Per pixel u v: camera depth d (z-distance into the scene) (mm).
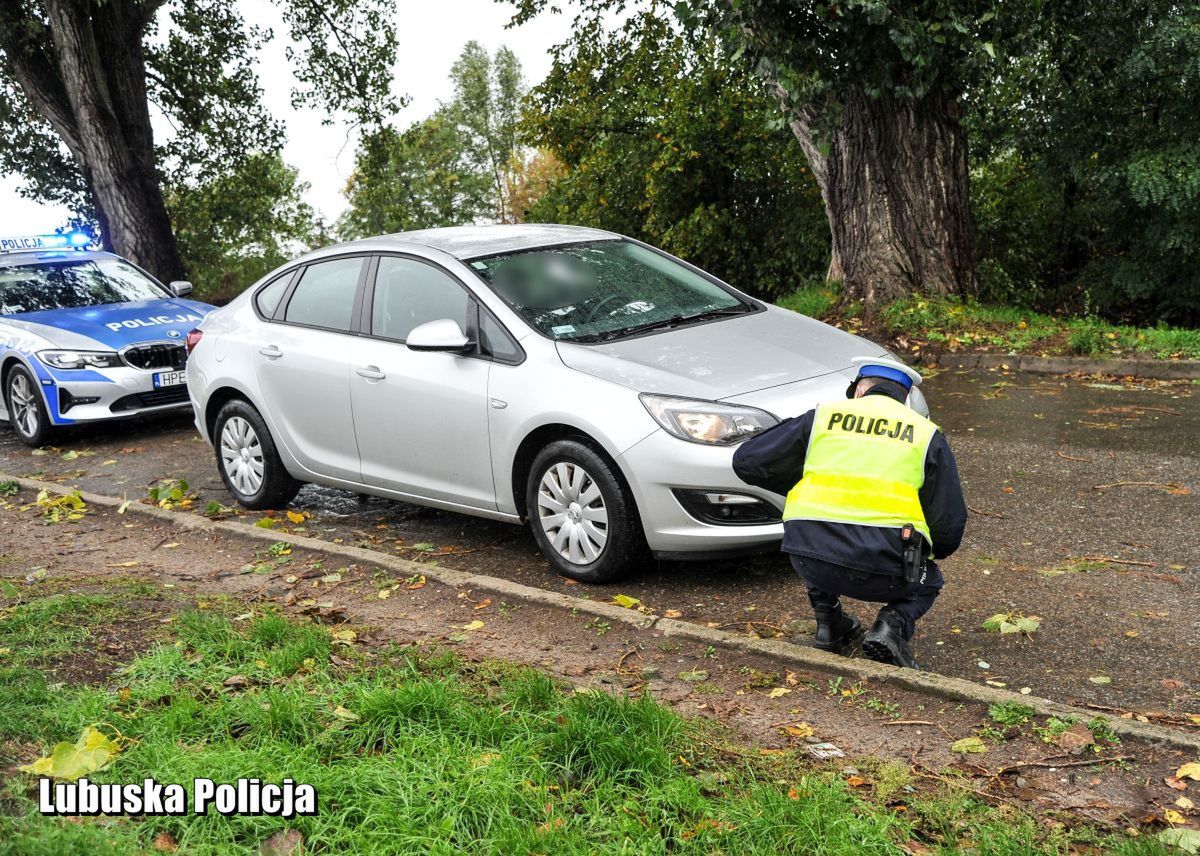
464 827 3004
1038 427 8000
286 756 3359
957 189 13008
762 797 3119
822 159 13789
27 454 9883
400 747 3438
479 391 5770
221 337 7367
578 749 3414
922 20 11211
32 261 11242
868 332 12125
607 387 5320
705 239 19625
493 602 5109
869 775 3379
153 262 19219
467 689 3951
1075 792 3229
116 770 3295
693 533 5156
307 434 6809
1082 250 16750
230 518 7207
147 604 5070
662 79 20812
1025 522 5973
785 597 5195
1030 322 11531
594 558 5469
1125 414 8164
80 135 18625
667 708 3744
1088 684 4102
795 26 11641
